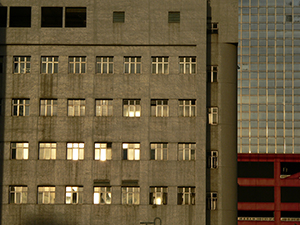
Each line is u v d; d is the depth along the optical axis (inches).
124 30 1948.8
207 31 1998.0
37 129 1914.4
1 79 1943.9
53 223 1868.8
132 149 1907.0
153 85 1924.2
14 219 1875.0
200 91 1915.6
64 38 1947.6
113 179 1882.4
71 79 1934.1
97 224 1865.2
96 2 1966.0
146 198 1868.8
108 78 1931.6
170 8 1959.9
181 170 1881.2
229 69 1983.3
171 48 1942.7
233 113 1975.9
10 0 1969.7
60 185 1884.8
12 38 1951.3
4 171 1898.4
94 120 1911.9
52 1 1967.3
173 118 1907.0
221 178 1926.7
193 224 1855.3
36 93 1931.6
